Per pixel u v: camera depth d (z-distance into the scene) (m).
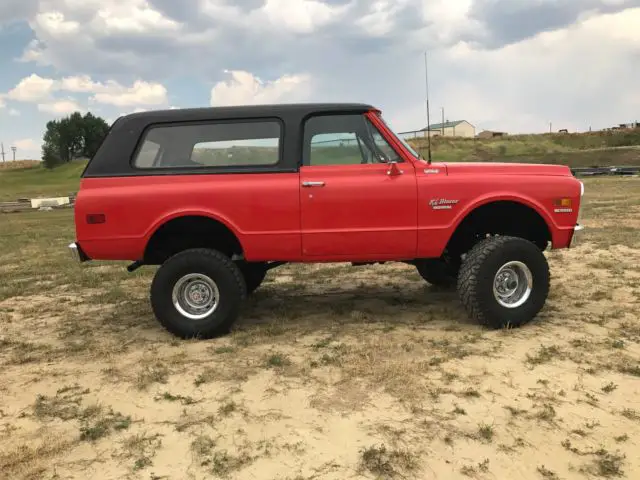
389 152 4.82
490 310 4.72
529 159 69.38
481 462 2.79
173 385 3.85
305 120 4.82
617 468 2.71
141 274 8.23
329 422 3.23
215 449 2.99
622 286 6.21
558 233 4.86
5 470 2.85
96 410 3.51
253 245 4.70
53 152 111.69
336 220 4.67
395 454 2.86
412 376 3.81
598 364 3.95
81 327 5.46
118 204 4.64
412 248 4.74
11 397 3.78
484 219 5.40
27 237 14.95
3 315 6.04
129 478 2.76
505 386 3.62
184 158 4.83
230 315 4.77
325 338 4.73
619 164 61.34
